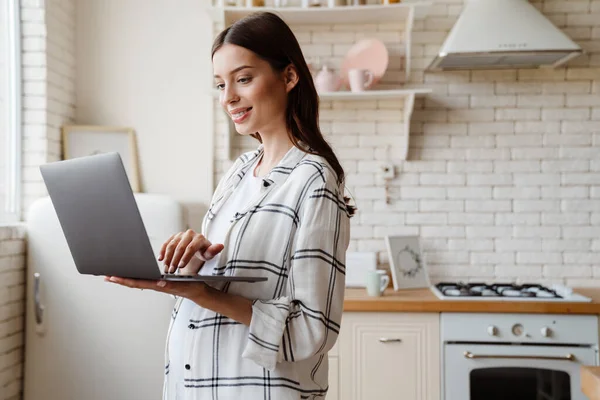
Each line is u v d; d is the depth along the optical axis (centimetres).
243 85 137
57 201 121
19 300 299
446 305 292
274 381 128
